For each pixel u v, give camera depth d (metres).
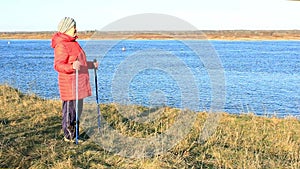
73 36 6.44
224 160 6.25
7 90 10.85
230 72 39.09
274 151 6.85
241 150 6.78
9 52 87.06
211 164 6.14
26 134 6.89
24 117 8.09
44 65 45.03
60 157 6.03
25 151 6.13
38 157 5.98
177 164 5.98
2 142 6.32
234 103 19.64
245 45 143.88
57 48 6.37
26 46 136.88
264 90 26.03
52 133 7.09
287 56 70.44
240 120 8.98
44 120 7.90
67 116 6.58
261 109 18.66
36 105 9.27
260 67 45.25
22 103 9.52
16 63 48.72
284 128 8.35
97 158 6.09
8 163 5.72
